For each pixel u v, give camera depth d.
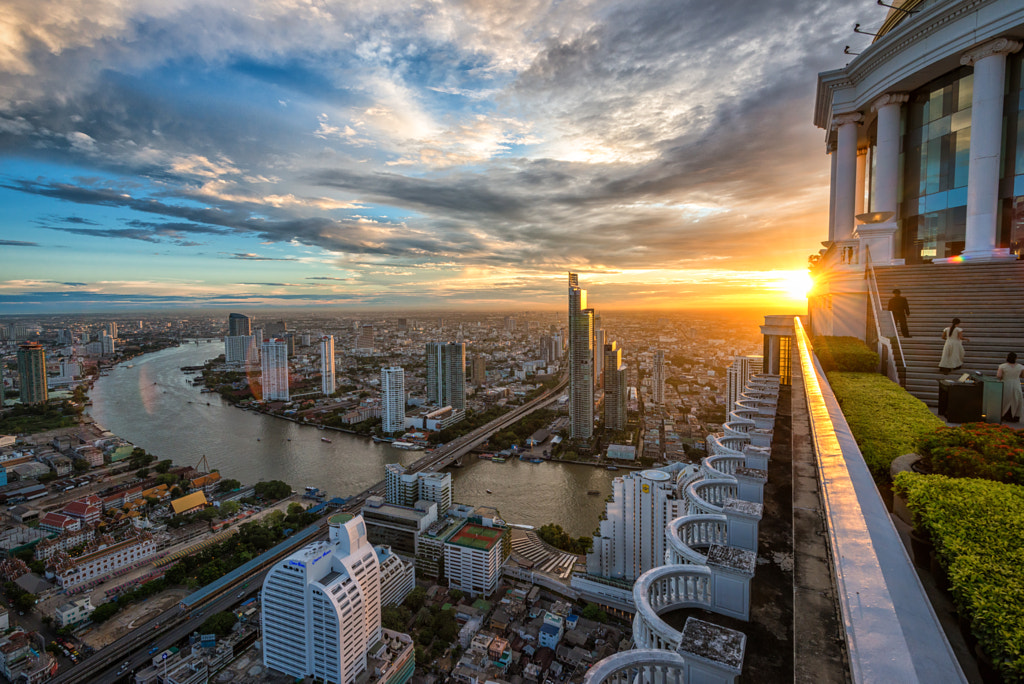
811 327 51.31
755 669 9.55
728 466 21.59
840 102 52.50
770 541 13.54
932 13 41.25
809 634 7.71
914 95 47.41
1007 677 7.80
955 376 27.70
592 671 10.30
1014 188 40.56
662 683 10.62
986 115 39.50
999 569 9.33
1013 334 29.55
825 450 12.79
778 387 33.38
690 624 8.73
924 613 7.11
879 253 38.78
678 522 15.85
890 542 8.76
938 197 45.22
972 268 34.19
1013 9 37.16
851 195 52.66
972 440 15.11
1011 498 11.65
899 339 30.73
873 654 6.25
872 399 23.41
